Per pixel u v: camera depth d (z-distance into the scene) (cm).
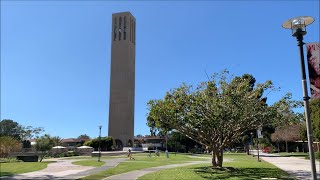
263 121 2450
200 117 2388
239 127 2502
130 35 10881
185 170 2580
